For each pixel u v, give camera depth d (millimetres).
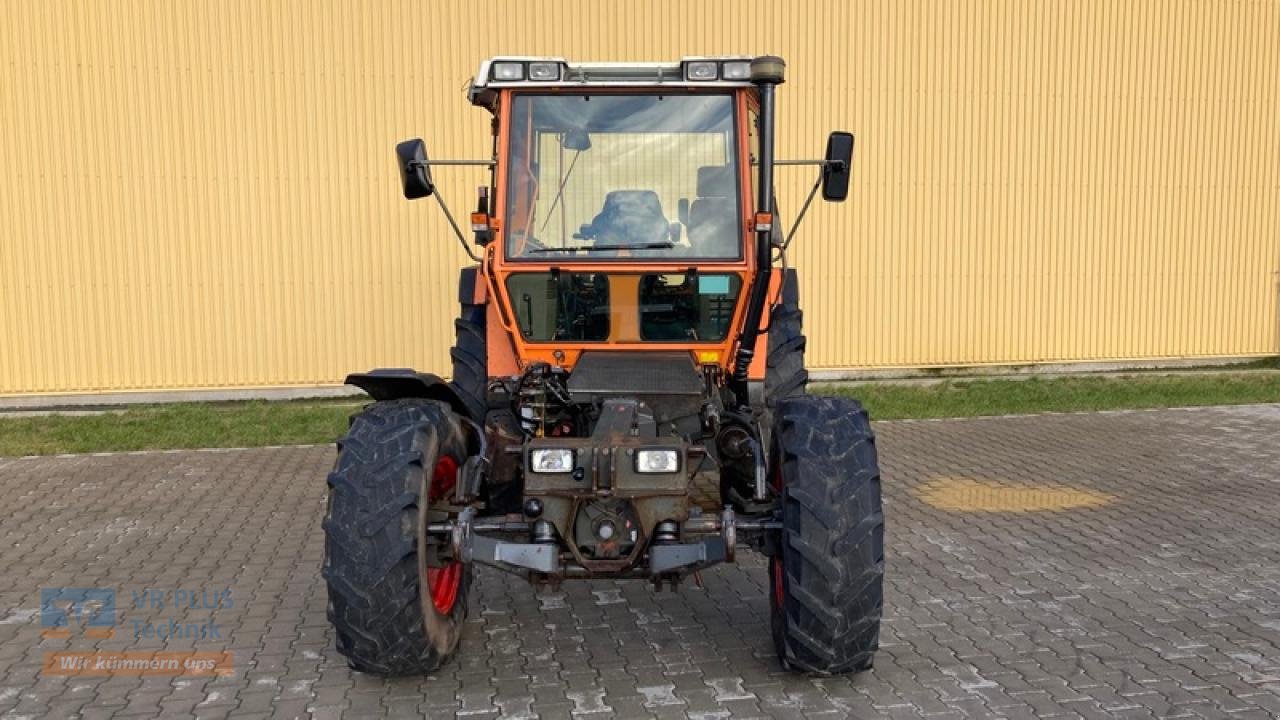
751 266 4871
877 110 11766
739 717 4250
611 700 4426
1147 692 4449
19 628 5344
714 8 11367
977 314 12289
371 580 4117
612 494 4113
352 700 4453
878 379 12172
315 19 10828
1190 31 12336
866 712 4277
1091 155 12297
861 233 11914
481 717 4273
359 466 4238
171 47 10648
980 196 12102
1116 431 10008
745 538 4555
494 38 11086
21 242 10648
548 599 5707
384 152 11070
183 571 6234
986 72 11930
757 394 5281
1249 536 6699
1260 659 4793
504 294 4938
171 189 10805
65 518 7379
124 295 10859
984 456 9070
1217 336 12930
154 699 4492
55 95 10539
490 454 4949
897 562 6254
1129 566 6137
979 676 4625
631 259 4910
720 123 4980
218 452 9406
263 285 11055
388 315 11266
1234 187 12727
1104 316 12602
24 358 10773
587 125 4980
